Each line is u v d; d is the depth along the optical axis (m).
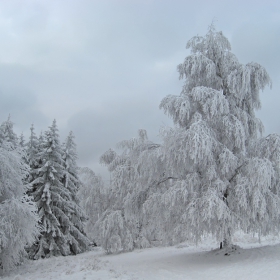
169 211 12.56
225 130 12.87
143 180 14.96
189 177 12.38
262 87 14.01
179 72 14.74
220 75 14.58
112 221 21.66
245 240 19.50
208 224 11.73
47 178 24.50
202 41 14.91
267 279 8.08
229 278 8.91
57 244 24.38
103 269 11.28
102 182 23.91
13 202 11.73
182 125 13.74
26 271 13.16
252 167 11.63
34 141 26.06
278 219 12.36
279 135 12.33
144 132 21.55
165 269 11.70
